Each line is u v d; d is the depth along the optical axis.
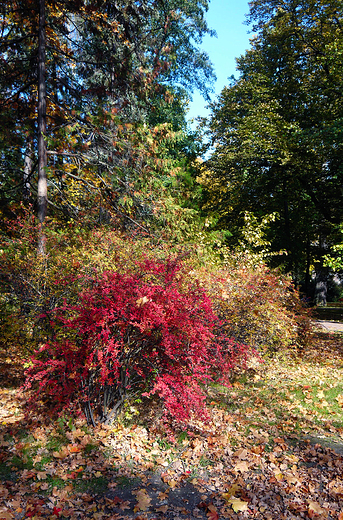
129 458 4.20
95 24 11.16
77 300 5.77
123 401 5.06
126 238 8.30
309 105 17.28
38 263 6.20
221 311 6.95
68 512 3.20
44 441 4.42
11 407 5.31
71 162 11.65
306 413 5.64
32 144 11.60
